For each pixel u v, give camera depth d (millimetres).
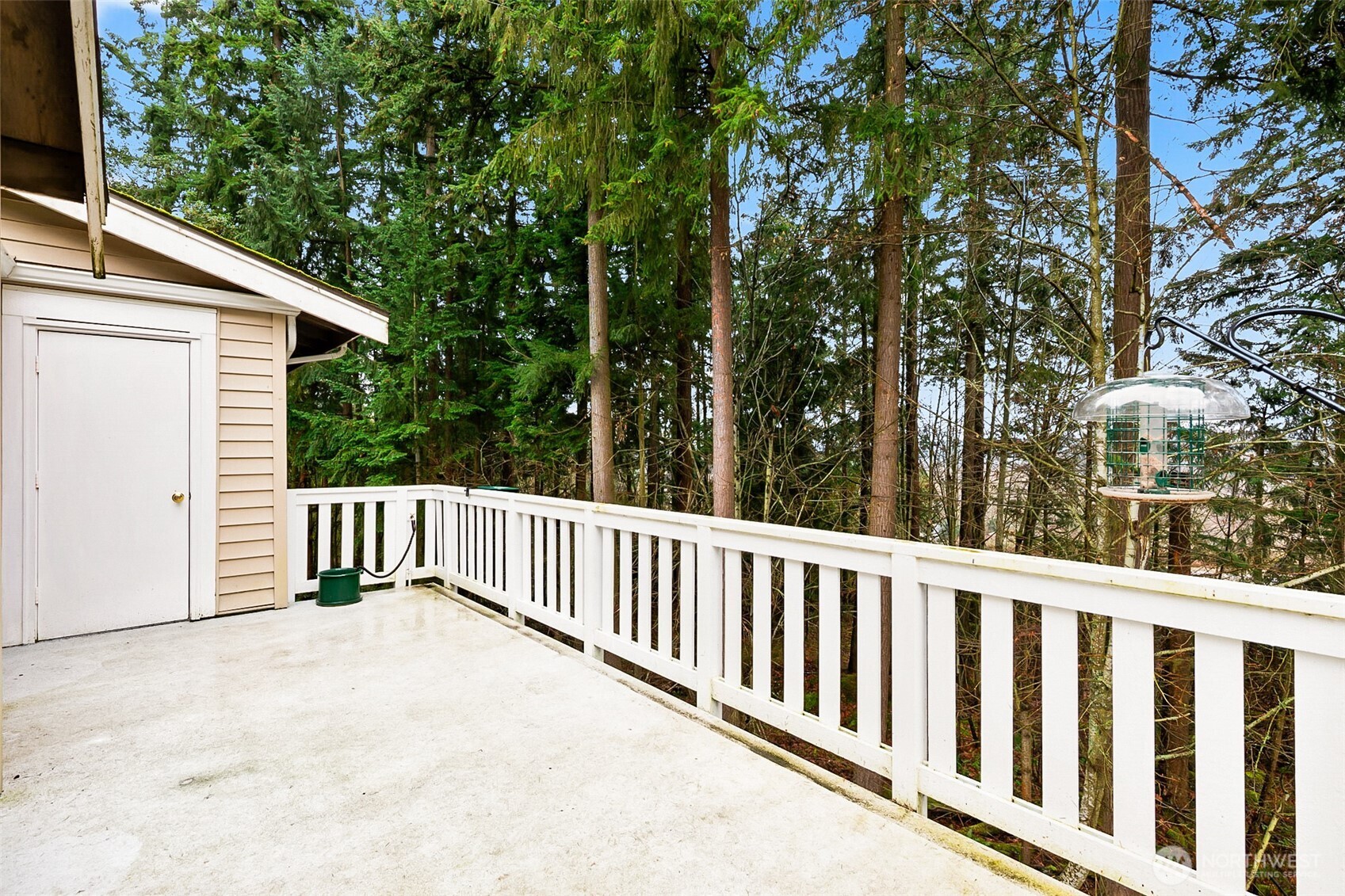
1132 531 3871
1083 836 1602
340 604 4621
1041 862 5742
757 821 1957
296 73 10273
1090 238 4402
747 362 8016
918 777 1992
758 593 2541
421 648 3641
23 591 3670
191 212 9609
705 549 2758
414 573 5273
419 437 8578
